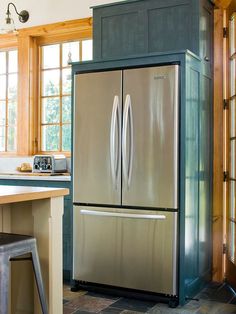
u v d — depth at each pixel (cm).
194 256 340
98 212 341
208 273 373
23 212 252
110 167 338
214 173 382
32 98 477
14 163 479
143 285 327
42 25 464
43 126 480
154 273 323
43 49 480
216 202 381
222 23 380
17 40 483
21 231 253
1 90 506
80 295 342
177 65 317
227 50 376
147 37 364
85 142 350
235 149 352
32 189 240
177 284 317
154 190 322
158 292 322
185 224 319
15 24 480
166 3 356
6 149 502
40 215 242
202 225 358
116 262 337
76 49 462
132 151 329
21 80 480
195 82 339
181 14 351
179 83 318
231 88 367
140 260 328
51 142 475
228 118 375
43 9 464
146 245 325
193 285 337
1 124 505
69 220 379
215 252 383
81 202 352
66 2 450
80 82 353
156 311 305
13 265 258
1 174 431
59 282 246
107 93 341
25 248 213
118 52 377
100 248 343
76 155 354
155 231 322
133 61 332
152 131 323
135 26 370
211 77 378
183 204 317
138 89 329
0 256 197
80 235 352
